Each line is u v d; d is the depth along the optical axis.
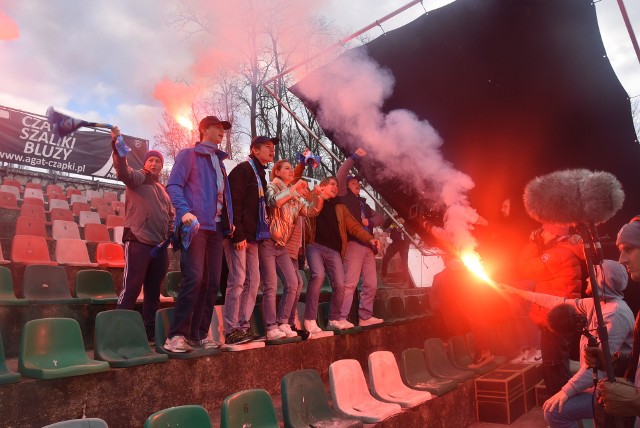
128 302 4.05
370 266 5.51
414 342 6.15
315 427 3.19
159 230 4.20
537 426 4.72
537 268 4.37
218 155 3.88
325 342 4.67
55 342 2.94
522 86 5.42
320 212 5.03
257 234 4.03
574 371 4.75
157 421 2.25
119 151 3.87
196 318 3.63
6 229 6.89
